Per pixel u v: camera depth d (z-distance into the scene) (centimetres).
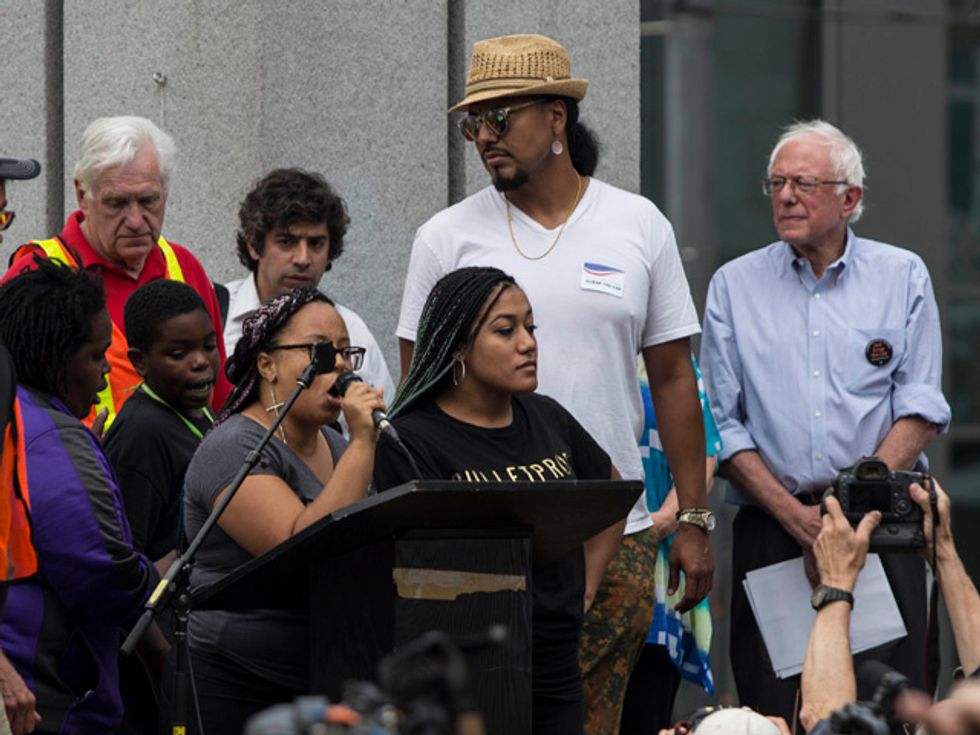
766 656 1202
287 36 1266
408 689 464
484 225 1066
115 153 1080
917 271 1230
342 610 791
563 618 914
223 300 1165
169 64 1292
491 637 538
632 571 1068
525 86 1041
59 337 898
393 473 896
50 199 1359
